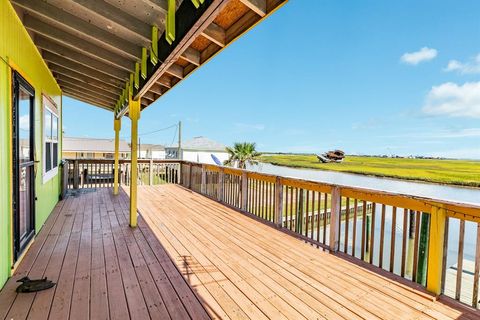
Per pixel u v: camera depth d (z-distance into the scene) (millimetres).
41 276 2652
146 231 4148
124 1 2523
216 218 4988
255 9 1917
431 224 2477
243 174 5559
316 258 3242
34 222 3652
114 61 3822
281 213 4469
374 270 2930
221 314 2107
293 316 2100
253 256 3275
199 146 31172
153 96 5664
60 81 5914
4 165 2459
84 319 2006
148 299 2293
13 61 2697
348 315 2127
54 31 3363
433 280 2443
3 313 2049
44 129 4387
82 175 8172
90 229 4195
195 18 1988
